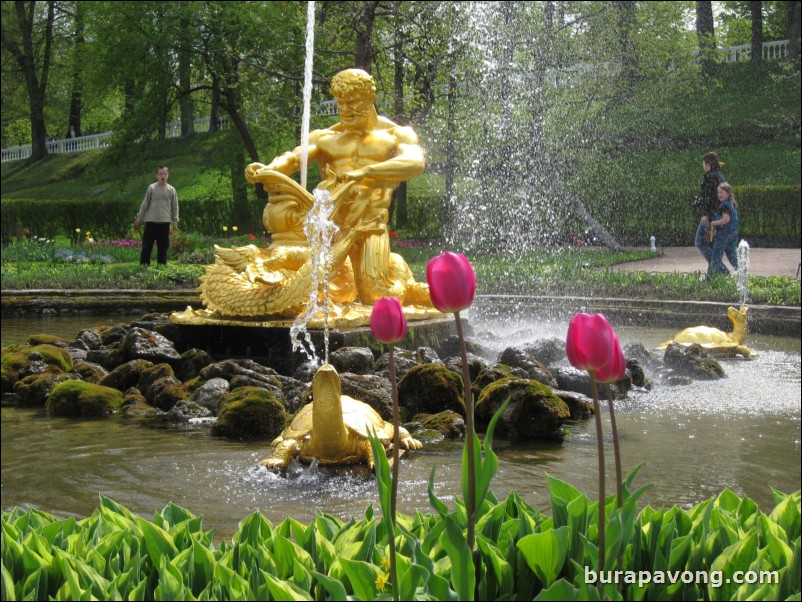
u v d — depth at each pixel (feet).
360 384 22.54
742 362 33.40
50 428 21.90
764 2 147.64
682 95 114.21
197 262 72.74
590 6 85.51
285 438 18.03
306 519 14.70
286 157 29.17
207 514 14.99
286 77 88.22
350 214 28.73
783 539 8.26
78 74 142.82
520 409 21.31
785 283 50.31
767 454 19.38
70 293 51.13
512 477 17.52
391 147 28.66
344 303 28.68
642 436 21.33
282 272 28.35
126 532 8.28
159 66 105.19
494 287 54.75
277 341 27.84
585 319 6.84
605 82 86.74
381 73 91.20
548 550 7.47
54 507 15.44
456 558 6.81
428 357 27.30
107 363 27.99
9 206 95.40
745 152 106.32
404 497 16.01
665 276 53.47
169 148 148.05
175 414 23.06
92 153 155.12
